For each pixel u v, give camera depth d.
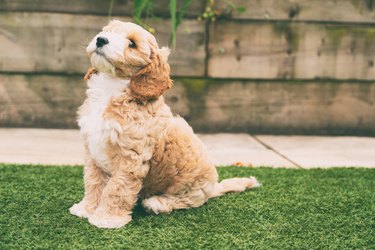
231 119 2.25
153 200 1.26
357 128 2.30
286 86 2.24
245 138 2.15
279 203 1.37
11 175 1.50
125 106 1.19
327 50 2.24
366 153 1.97
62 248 1.08
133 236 1.14
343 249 1.13
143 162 1.20
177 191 1.29
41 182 1.45
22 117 2.15
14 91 2.14
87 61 2.15
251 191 1.45
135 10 2.01
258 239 1.16
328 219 1.28
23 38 2.11
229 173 1.63
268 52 2.21
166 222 1.22
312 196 1.43
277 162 1.81
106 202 1.20
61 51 2.13
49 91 2.15
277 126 2.27
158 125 1.22
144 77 1.21
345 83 2.27
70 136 2.04
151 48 1.22
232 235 1.17
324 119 2.28
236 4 2.18
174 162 1.26
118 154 1.19
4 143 1.88
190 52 2.18
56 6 2.11
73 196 1.36
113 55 1.17
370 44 2.25
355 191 1.49
